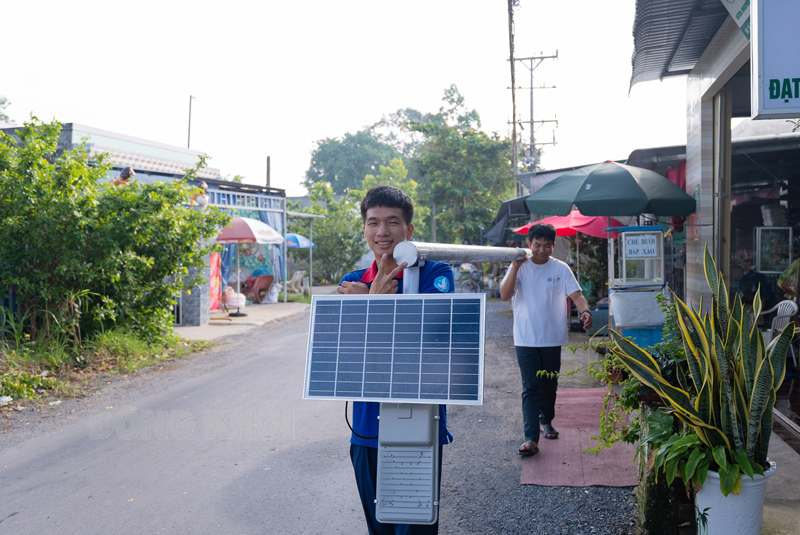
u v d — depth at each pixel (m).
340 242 26.92
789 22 3.41
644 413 3.12
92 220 8.03
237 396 6.54
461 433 5.10
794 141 7.83
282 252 18.62
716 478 2.46
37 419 5.79
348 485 4.05
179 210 9.61
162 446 4.93
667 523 2.90
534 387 4.50
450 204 30.02
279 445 4.89
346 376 1.89
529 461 4.32
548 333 4.48
